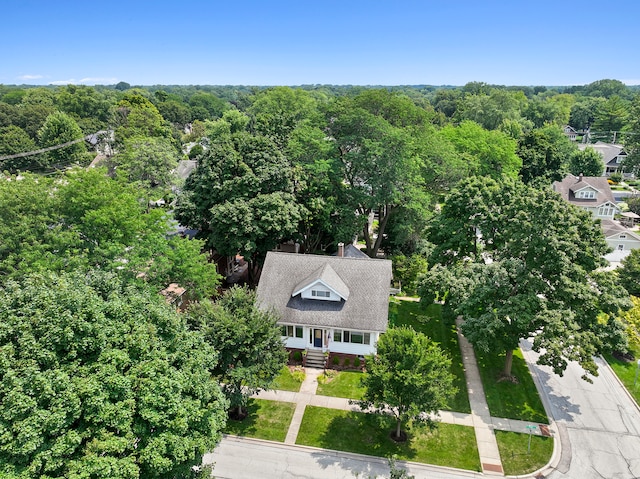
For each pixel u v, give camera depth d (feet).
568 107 493.77
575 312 86.17
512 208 104.06
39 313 51.72
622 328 87.81
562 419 85.92
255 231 117.80
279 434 82.38
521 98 433.48
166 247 94.89
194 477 61.41
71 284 59.36
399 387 73.92
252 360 79.82
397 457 76.74
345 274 106.63
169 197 165.37
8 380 45.19
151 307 62.80
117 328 56.18
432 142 150.71
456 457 76.74
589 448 78.64
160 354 56.03
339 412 88.22
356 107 153.79
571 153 293.64
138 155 168.45
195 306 83.56
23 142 261.65
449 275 98.89
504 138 196.95
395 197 134.41
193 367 60.54
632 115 292.20
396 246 155.94
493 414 87.25
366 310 100.48
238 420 85.87
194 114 514.27
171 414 52.70
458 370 100.99
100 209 91.71
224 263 144.66
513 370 101.19
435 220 124.98
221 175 124.47
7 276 81.41
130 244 94.12
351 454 77.66
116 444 47.03
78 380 48.29
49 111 324.80
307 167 131.75
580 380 97.91
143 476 52.08
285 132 152.56
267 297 105.40
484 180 116.67
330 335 102.01
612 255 172.14
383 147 132.67
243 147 131.23
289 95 335.47
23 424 43.47
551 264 84.28
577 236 87.45
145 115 292.20
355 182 147.95
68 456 46.93
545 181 202.80
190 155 308.19
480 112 299.79
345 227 134.82
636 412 88.02
